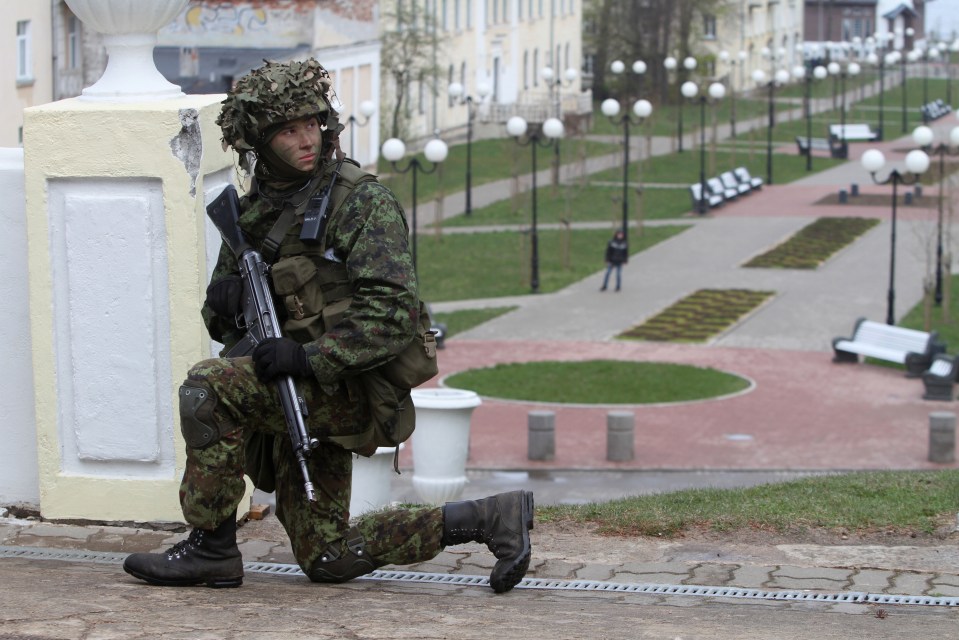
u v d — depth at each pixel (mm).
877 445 26422
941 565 8234
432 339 6461
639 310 40938
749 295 42938
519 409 29344
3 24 46562
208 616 5750
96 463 8180
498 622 5949
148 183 7840
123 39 8031
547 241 53188
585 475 24266
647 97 106938
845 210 61406
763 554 8461
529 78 105125
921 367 32375
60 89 50594
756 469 24547
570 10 112812
